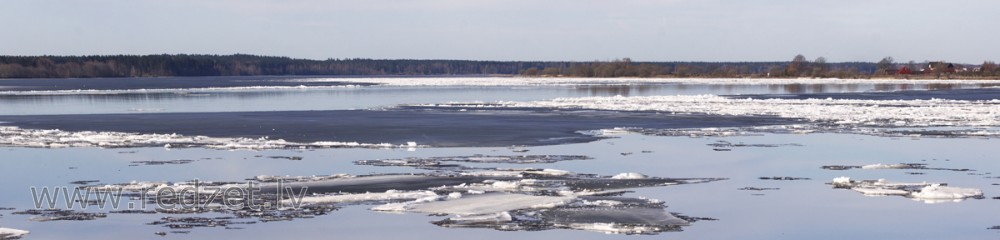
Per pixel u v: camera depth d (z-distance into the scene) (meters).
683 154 23.03
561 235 13.20
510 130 30.19
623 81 117.81
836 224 14.01
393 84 103.56
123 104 52.06
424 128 31.05
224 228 13.62
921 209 15.16
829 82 102.62
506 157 22.33
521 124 33.03
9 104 53.00
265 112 41.59
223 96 64.62
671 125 32.62
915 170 19.89
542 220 14.12
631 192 16.80
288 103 52.59
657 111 41.12
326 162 21.42
